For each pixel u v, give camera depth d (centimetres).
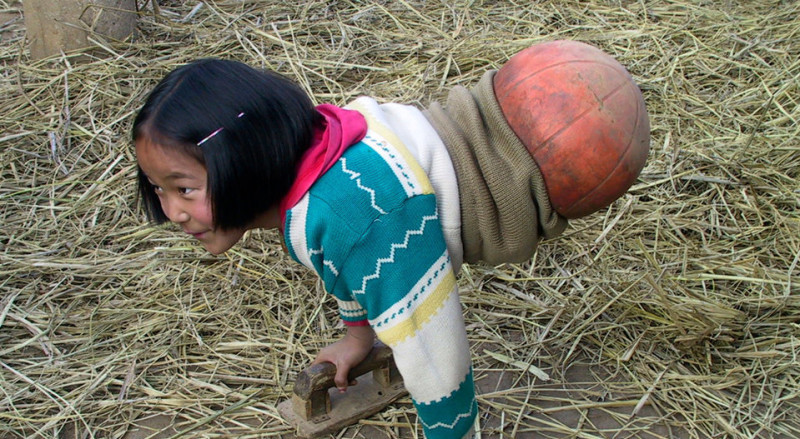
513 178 183
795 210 317
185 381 253
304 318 275
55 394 246
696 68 405
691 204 325
